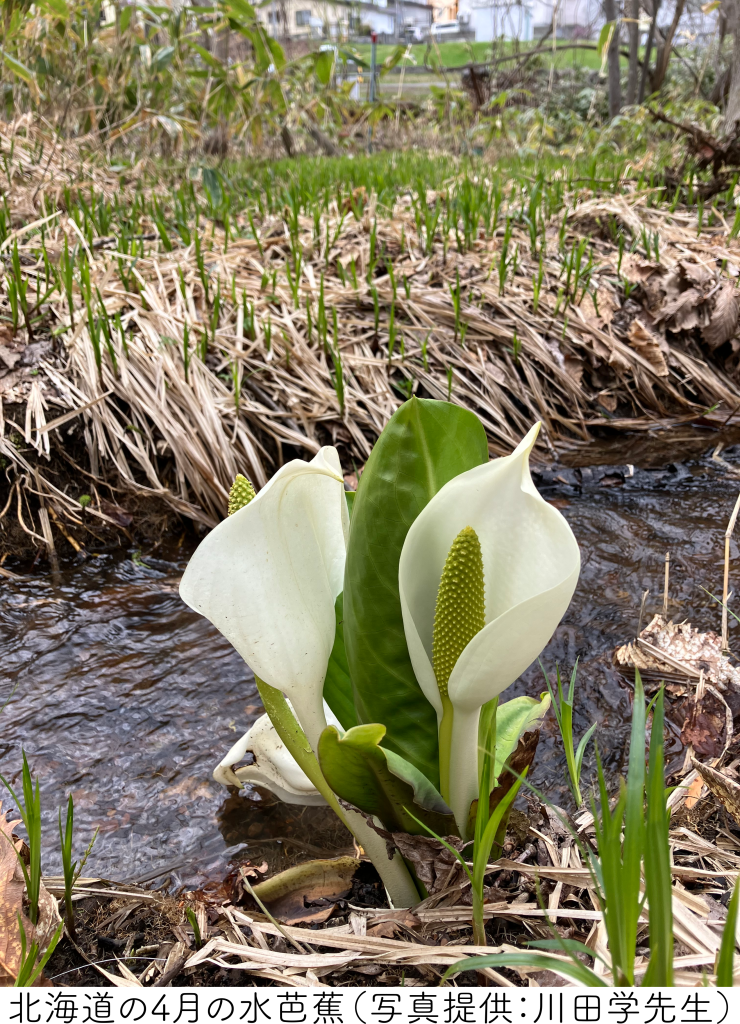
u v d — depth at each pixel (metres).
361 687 1.26
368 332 3.94
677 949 1.21
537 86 14.61
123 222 5.14
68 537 2.93
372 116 11.57
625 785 1.04
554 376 3.93
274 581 1.10
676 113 9.67
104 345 3.42
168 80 7.60
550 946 1.01
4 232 3.89
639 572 2.64
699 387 4.05
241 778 1.69
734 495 3.17
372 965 1.27
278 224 5.15
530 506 1.05
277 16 10.87
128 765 1.91
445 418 1.19
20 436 3.02
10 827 1.61
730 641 2.21
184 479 3.14
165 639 2.43
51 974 1.33
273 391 3.50
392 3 13.52
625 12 11.73
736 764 1.70
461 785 1.20
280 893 1.48
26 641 2.40
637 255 4.57
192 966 1.32
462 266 4.56
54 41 6.47
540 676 2.18
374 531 1.17
